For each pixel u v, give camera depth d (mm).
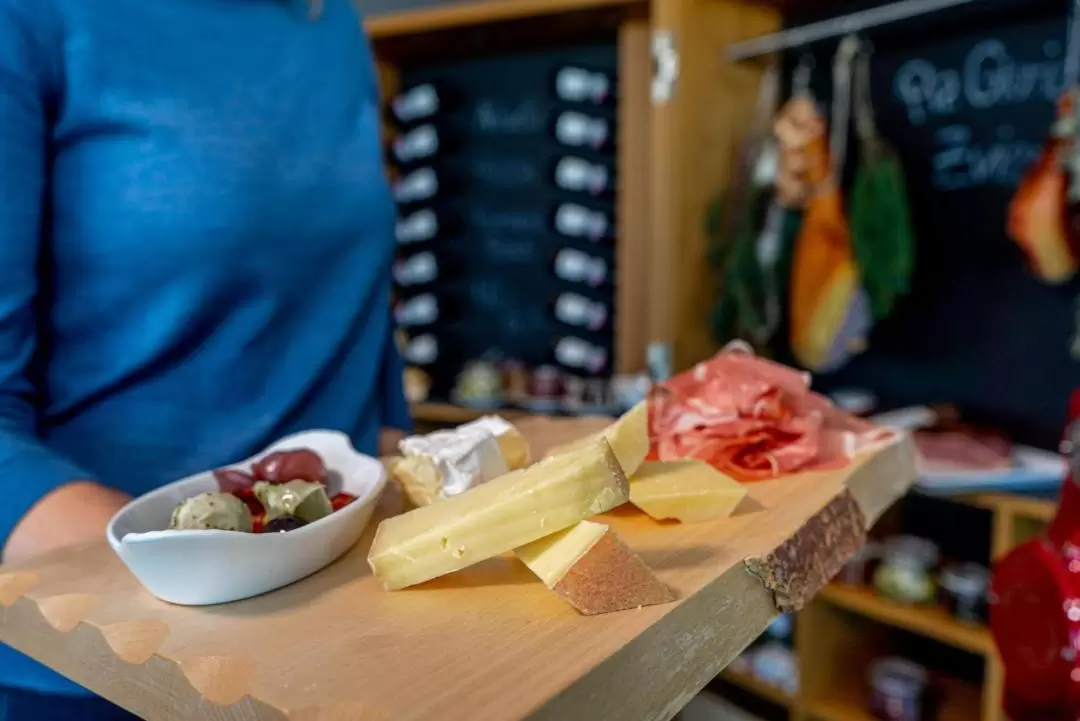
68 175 554
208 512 408
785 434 560
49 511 445
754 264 1211
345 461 515
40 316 576
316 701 296
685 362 1311
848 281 1139
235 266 580
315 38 661
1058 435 1174
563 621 355
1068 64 1083
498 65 1528
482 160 1557
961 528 1300
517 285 1551
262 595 396
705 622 378
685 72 1226
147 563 373
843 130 1207
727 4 1282
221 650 342
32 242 520
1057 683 491
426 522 405
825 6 1336
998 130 1183
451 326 1611
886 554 1184
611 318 1446
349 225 664
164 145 553
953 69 1218
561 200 1478
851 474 539
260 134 596
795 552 436
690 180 1272
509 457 528
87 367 578
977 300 1238
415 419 1496
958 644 1091
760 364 616
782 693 1289
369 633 353
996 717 1060
